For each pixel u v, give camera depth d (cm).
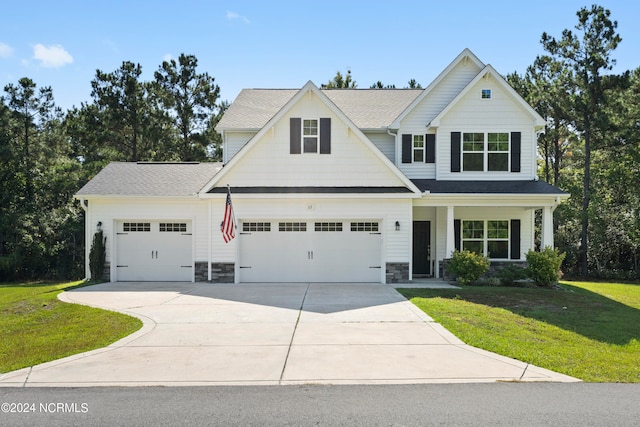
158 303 1296
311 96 1766
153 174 1988
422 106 1948
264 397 619
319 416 557
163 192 1784
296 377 695
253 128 1973
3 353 866
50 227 2681
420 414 561
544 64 2880
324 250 1750
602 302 1431
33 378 699
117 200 1783
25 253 2591
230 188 1752
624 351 896
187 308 1219
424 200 1745
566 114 2584
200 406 589
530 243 1923
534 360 772
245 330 976
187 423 539
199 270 1775
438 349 832
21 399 617
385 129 1941
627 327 1105
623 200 2781
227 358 786
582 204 2703
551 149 3259
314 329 982
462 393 630
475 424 533
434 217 1962
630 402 600
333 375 702
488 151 1891
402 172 1838
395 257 1733
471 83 1870
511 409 575
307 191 1717
